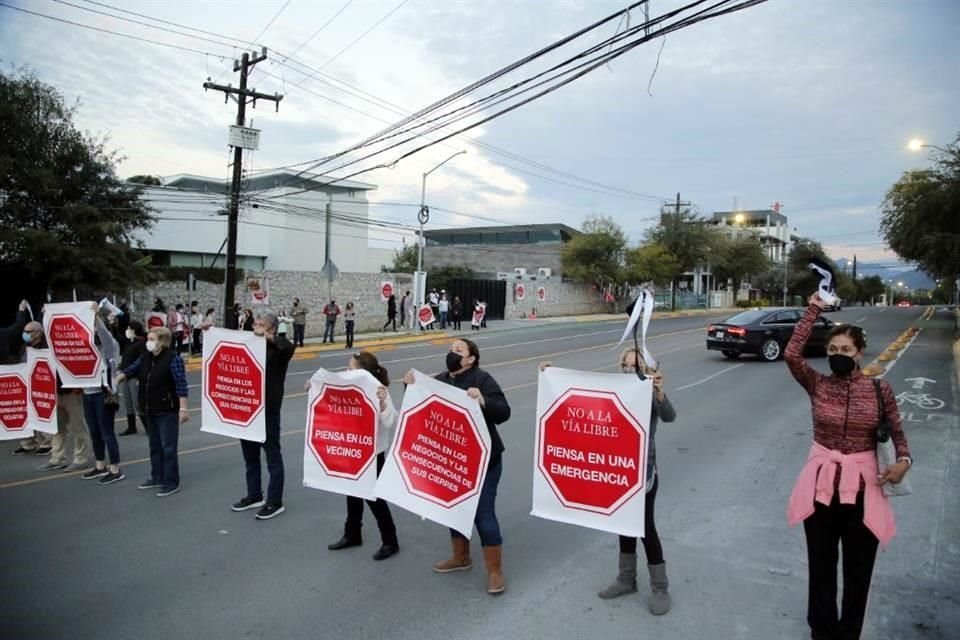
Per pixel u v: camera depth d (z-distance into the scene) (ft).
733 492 22.08
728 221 297.53
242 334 19.93
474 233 215.31
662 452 27.53
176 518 19.75
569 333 101.60
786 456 26.78
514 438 30.58
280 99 69.41
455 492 14.89
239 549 17.30
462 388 15.55
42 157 57.67
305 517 19.88
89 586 15.08
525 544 17.83
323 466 17.39
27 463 26.58
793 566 16.12
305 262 134.31
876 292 410.31
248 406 19.77
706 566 16.15
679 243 179.83
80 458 25.95
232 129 67.00
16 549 17.28
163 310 67.77
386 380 18.15
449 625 13.26
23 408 26.94
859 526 11.67
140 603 14.25
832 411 11.95
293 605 14.15
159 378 21.98
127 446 29.50
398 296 107.24
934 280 100.48
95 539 17.99
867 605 14.08
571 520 14.39
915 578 15.37
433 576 15.69
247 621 13.46
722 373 53.42
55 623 13.39
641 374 14.43
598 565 16.38
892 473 11.34
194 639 12.75
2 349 32.32
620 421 13.85
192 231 107.86
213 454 27.63
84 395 23.73
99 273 58.65
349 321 79.25
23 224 56.85
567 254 160.97
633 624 13.29
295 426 33.04
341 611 13.88
